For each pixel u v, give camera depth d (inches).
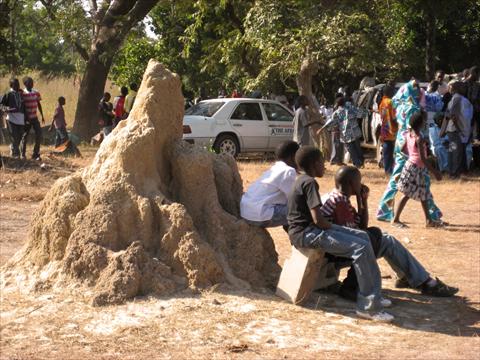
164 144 289.1
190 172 281.1
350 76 1004.6
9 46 937.5
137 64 1142.3
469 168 631.2
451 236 382.0
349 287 273.1
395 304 271.1
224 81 1108.5
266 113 743.1
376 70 865.5
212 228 275.7
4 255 325.4
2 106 617.6
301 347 227.0
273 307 255.3
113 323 239.9
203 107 740.7
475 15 1002.7
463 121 577.3
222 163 299.3
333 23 671.8
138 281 256.8
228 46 855.1
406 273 281.4
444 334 243.0
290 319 247.1
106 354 220.1
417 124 390.6
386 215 412.5
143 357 218.4
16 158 605.3
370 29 730.8
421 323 252.4
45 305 252.2
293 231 260.7
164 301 253.9
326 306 263.9
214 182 288.8
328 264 274.1
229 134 717.9
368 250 252.8
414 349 228.7
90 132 922.7
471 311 265.3
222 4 799.1
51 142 874.8
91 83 922.1
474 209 457.7
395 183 407.5
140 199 270.2
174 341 228.7
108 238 265.9
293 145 286.7
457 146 581.0
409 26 1003.9
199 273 262.1
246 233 276.8
